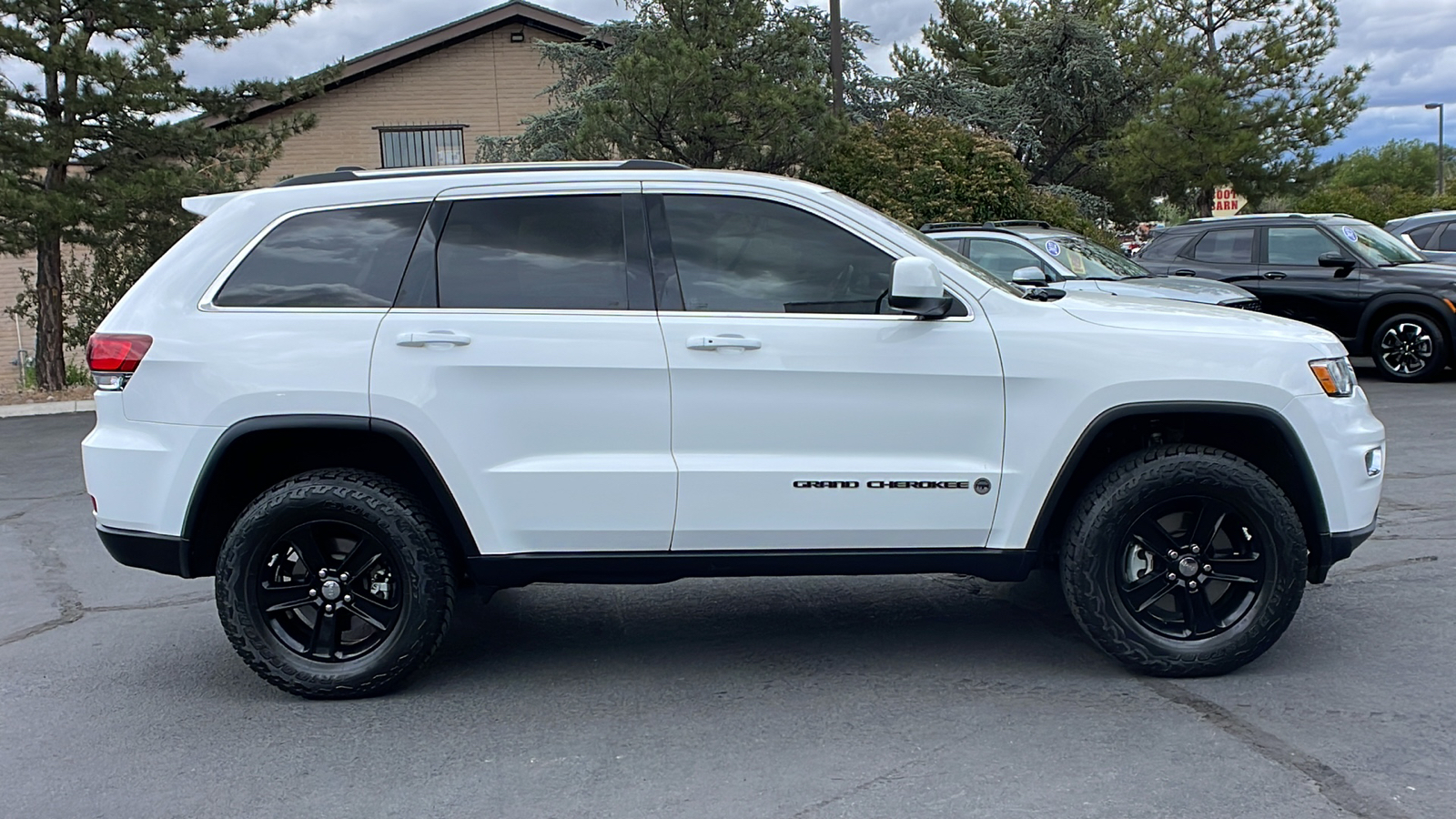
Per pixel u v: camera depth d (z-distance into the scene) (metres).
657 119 15.43
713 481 4.15
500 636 5.12
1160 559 4.25
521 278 4.27
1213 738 3.78
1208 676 4.29
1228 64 26.47
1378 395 11.41
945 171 18.12
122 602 5.79
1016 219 18.38
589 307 4.23
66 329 16.14
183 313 4.24
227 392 4.14
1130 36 27.62
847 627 5.10
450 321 4.18
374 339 4.16
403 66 22.22
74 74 13.29
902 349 4.16
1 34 12.92
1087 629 4.25
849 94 21.19
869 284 4.28
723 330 4.15
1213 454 4.18
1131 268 11.23
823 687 4.37
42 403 13.73
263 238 4.34
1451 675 4.27
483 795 3.54
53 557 6.71
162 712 4.30
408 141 22.47
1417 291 11.94
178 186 13.56
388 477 4.44
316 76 15.42
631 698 4.32
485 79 22.42
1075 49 26.69
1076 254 11.02
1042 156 28.03
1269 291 12.77
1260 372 4.14
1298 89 26.11
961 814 3.31
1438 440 8.91
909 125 18.59
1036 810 3.32
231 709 4.32
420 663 4.32
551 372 4.13
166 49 13.95
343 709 4.29
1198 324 4.27
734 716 4.11
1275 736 3.78
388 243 4.31
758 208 4.32
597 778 3.63
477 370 4.13
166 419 4.17
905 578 5.89
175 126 14.36
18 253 13.62
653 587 5.82
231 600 4.23
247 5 14.34
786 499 4.17
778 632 5.07
